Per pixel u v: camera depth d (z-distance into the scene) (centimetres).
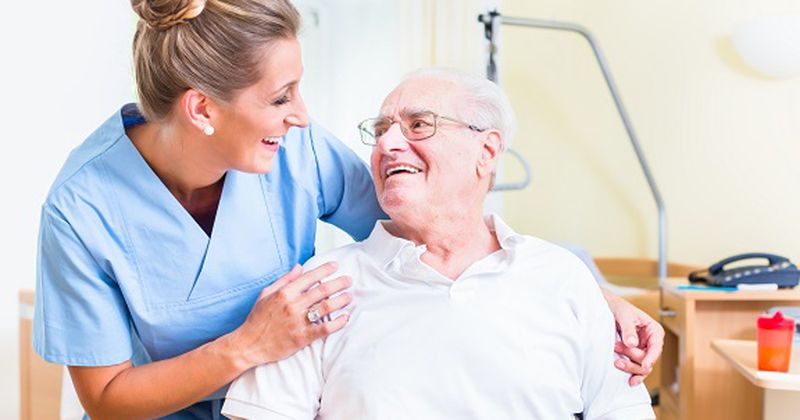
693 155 323
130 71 130
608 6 337
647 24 329
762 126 310
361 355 125
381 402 121
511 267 131
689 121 323
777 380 160
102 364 127
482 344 123
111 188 128
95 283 126
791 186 307
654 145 330
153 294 132
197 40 111
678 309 236
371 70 350
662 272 310
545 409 125
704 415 226
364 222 155
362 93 353
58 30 242
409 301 128
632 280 333
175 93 115
